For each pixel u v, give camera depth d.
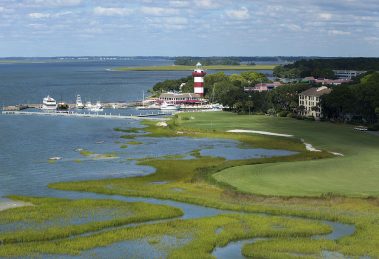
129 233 98.69
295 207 114.94
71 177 145.25
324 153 182.50
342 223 106.06
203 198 121.62
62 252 89.81
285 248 92.19
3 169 154.25
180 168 158.12
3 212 110.50
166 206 115.88
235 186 132.25
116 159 172.00
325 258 88.44
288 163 159.12
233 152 187.88
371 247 92.31
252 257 89.12
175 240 96.00
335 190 127.88
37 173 149.75
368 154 176.75
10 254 88.69
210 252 91.25
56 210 112.12
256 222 105.06
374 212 111.50
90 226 102.00
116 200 120.38
